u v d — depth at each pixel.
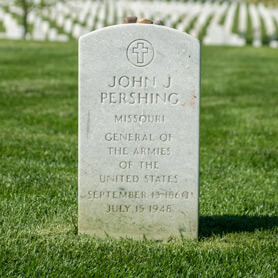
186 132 4.87
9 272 4.24
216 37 31.09
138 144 4.89
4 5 38.88
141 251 4.65
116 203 4.97
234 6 44.78
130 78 4.81
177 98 4.83
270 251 4.79
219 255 4.63
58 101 12.09
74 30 32.84
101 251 4.65
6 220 5.27
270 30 36.62
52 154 7.67
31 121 9.88
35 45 24.77
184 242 4.91
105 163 4.91
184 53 4.77
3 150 7.78
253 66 20.22
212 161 7.75
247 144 8.88
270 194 6.51
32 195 6.01
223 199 6.21
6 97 12.22
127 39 4.76
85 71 4.80
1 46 23.62
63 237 4.90
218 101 12.94
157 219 4.98
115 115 4.85
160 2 43.22
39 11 37.16
